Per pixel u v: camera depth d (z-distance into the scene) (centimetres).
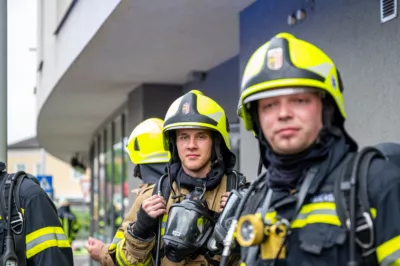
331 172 186
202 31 667
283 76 184
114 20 622
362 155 181
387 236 172
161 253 297
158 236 294
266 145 199
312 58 188
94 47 729
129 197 985
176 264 292
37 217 286
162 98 955
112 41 703
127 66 830
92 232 1678
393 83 377
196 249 282
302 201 185
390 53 381
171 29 658
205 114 300
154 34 676
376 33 395
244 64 591
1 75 643
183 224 281
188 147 302
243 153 584
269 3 539
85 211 2697
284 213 191
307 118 186
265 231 187
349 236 172
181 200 303
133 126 998
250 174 565
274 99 188
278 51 187
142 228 291
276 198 194
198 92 312
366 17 405
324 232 178
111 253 334
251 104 202
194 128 300
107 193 1414
